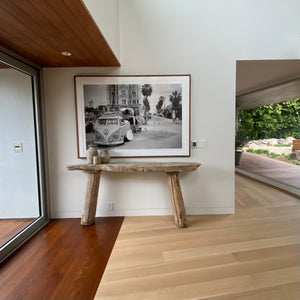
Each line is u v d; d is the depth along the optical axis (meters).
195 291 1.42
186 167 2.32
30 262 1.77
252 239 2.09
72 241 2.11
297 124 3.48
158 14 2.49
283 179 3.85
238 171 5.32
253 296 1.37
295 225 2.38
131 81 2.52
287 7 2.48
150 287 1.46
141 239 2.12
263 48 2.52
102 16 1.72
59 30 1.61
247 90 4.58
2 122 2.45
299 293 1.39
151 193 2.71
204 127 2.61
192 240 2.08
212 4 2.49
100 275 1.59
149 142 2.60
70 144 2.61
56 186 2.67
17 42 1.81
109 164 2.41
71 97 2.56
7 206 2.55
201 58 2.53
